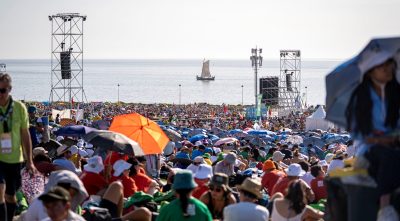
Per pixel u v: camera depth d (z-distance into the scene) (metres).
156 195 20.55
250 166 32.97
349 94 9.47
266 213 13.69
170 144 42.19
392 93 9.16
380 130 9.18
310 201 18.73
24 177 17.98
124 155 22.03
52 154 28.47
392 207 8.84
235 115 138.62
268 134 67.56
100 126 55.38
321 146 62.28
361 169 9.20
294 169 18.31
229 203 15.64
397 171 8.92
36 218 13.99
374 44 9.16
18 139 13.62
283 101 142.25
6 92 13.41
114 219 15.41
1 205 13.15
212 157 33.56
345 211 9.41
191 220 12.71
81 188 13.64
